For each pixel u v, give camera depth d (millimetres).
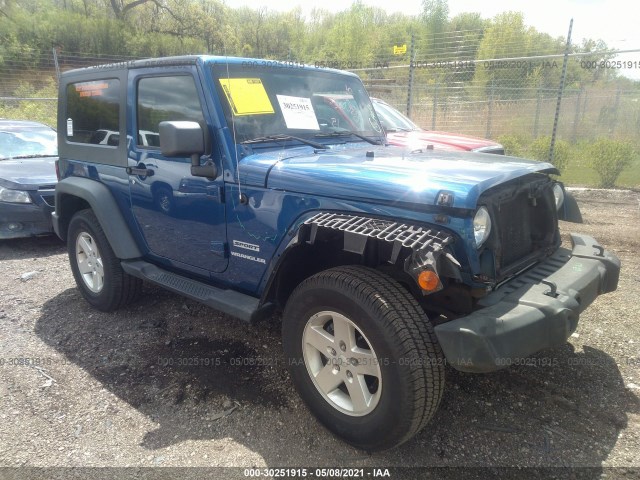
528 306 2322
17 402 3008
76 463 2506
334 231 2650
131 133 3639
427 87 14438
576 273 2758
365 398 2439
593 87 16875
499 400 2969
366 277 2400
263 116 3240
